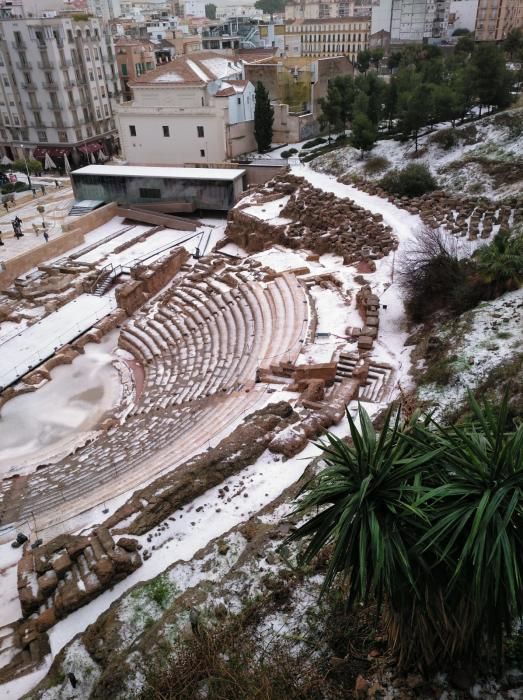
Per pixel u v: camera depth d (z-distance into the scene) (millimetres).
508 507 7906
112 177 57375
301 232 43219
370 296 31062
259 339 30406
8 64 76375
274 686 10164
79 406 31641
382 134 58906
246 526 15484
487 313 24719
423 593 8711
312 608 11836
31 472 25516
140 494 17703
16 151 84188
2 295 44562
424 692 9656
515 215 35031
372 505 8688
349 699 9883
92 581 14953
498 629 8953
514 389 19453
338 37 123438
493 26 109375
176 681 10734
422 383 22766
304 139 72688
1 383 33438
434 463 8992
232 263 44656
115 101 87250
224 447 19047
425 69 61312
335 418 20609
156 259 47781
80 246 51750
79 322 40062
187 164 63438
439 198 41625
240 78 76438
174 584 14148
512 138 43531
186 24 145750
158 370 33375
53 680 12555
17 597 16406
